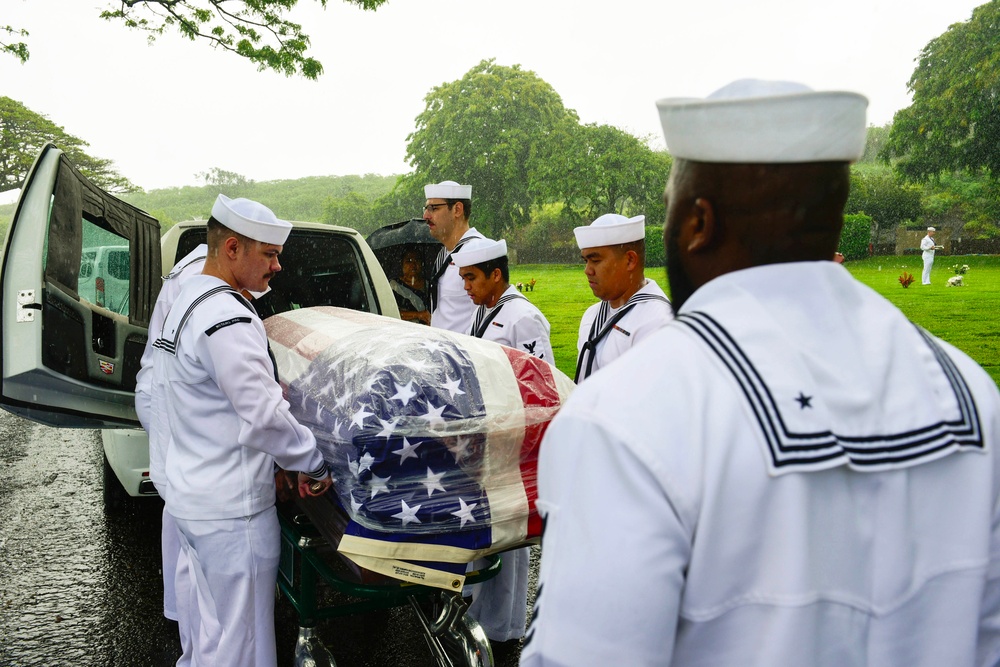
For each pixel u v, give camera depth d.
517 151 54.62
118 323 3.62
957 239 34.81
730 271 0.95
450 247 4.62
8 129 52.41
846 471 0.84
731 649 0.83
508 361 2.33
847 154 0.90
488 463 2.16
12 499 5.23
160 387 2.62
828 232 0.93
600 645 0.80
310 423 2.38
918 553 0.87
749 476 0.81
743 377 0.84
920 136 29.55
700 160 0.93
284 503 2.77
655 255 33.66
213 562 2.41
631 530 0.80
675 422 0.82
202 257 3.26
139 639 3.38
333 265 4.95
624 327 2.94
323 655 2.47
